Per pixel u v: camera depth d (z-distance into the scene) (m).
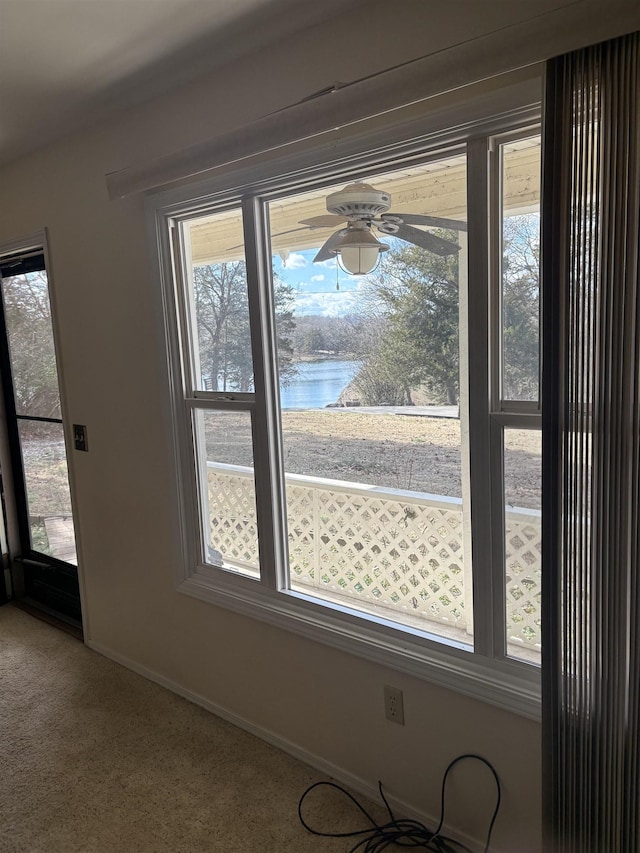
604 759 1.30
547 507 1.31
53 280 2.81
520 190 1.49
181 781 2.07
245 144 1.71
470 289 1.55
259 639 2.22
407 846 1.76
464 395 1.77
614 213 1.17
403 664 1.79
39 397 3.29
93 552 2.91
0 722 2.43
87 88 2.10
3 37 1.73
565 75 1.19
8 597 3.63
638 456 1.20
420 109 1.52
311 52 1.72
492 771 1.66
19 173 2.87
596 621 1.27
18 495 3.61
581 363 1.24
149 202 2.26
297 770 2.11
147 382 2.45
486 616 1.64
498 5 1.37
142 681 2.73
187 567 2.47
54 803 1.99
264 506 2.16
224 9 1.61
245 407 2.17
